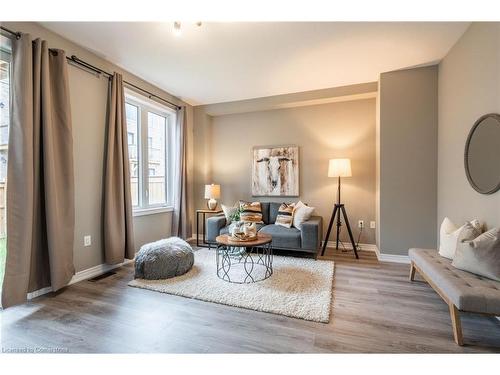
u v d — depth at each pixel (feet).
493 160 6.82
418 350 5.28
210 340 5.65
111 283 8.82
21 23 7.31
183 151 14.80
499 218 6.68
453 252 7.48
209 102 15.48
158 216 13.48
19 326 6.17
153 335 5.83
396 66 10.57
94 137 9.64
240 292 7.89
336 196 13.94
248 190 15.80
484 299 5.12
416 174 10.87
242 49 9.14
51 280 7.69
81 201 9.18
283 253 12.60
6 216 6.88
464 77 8.28
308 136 14.43
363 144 13.41
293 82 12.32
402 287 8.44
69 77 8.70
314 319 6.40
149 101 12.52
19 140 6.98
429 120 10.65
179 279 9.01
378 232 11.91
